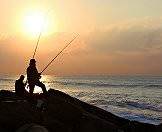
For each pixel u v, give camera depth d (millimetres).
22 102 10719
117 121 13453
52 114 11234
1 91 12609
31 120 9992
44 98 12648
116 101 58781
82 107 13461
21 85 12938
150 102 57344
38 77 13039
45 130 9656
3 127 9727
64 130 10688
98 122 11539
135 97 70500
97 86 120625
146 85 129125
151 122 31828
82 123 11297
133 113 39469
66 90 93938
